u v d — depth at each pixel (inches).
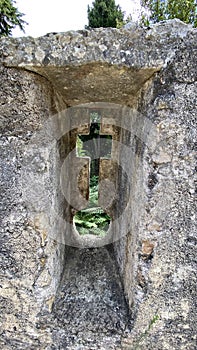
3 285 48.8
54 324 50.2
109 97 60.4
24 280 48.7
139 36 40.7
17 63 41.6
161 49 41.2
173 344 49.2
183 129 43.8
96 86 51.9
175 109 43.3
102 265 72.6
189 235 46.3
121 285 62.7
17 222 47.2
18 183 46.6
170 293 47.8
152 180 45.8
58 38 40.4
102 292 59.5
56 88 54.0
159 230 46.5
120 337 49.4
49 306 51.1
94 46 40.3
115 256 77.0
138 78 46.2
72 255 77.8
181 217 46.0
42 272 49.2
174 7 111.5
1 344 51.3
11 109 44.6
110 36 40.3
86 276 66.1
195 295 47.7
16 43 40.9
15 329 50.6
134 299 49.3
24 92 44.1
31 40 40.8
